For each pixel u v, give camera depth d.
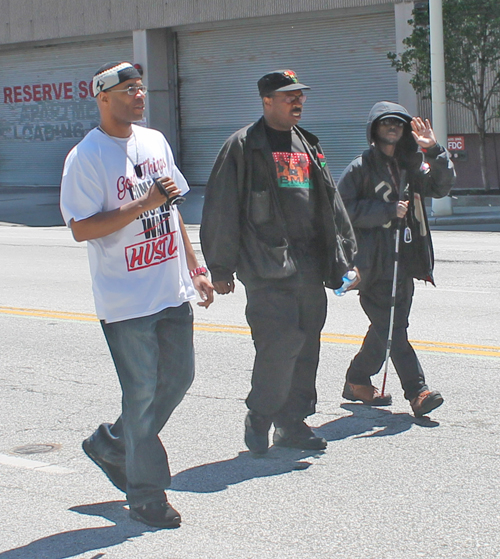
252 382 5.25
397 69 25.83
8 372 7.61
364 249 5.89
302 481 4.87
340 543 4.04
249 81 32.03
